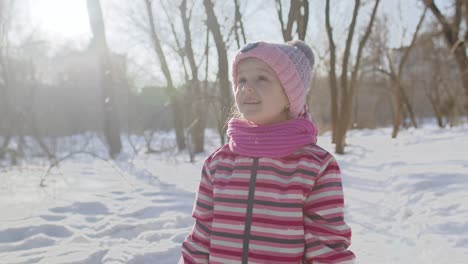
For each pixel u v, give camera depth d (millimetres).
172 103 9391
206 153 11250
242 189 1382
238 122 1529
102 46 11891
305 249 1334
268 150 1375
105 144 11734
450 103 19516
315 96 26422
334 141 12625
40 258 2996
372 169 7438
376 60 20859
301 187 1329
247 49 1413
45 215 4277
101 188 5957
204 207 1496
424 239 3350
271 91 1388
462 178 5180
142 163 9219
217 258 1360
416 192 4930
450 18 14852
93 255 3053
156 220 4016
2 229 3736
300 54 1455
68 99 19750
